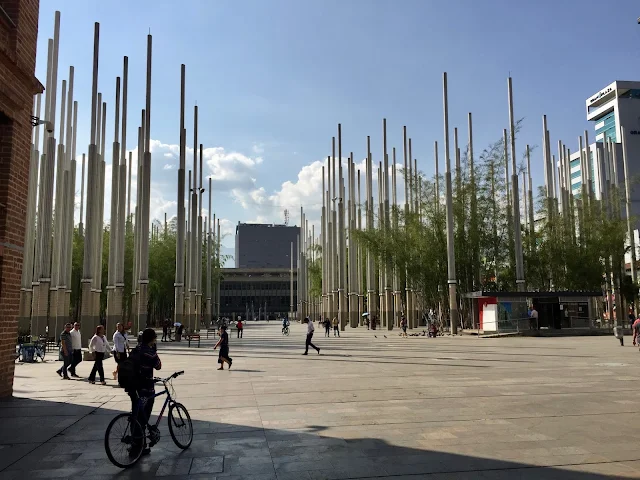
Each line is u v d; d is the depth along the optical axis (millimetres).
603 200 51375
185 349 29766
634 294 49375
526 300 38562
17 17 12602
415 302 57906
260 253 183500
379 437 8359
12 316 12562
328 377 16016
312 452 7559
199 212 54969
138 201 46250
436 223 43562
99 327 15336
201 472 6711
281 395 12617
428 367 18547
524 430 8703
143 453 7477
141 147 45406
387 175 53344
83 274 34719
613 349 25922
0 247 11844
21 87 12719
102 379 15180
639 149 96750
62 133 39594
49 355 25797
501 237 44500
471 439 8164
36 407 11273
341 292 58250
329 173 66750
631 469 6602
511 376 15711
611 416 9766
